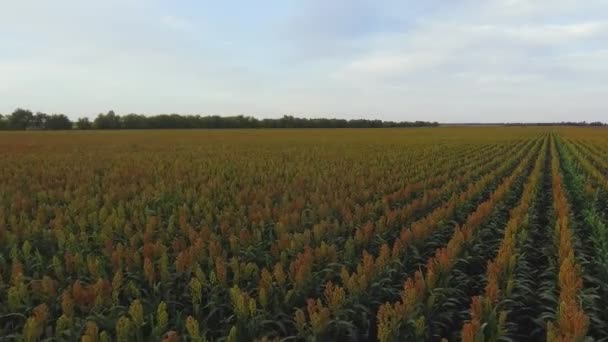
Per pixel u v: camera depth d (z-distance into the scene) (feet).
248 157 111.14
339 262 29.55
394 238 37.27
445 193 57.00
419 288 21.16
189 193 51.11
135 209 43.75
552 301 23.67
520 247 31.78
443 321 23.49
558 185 56.29
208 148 152.25
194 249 26.78
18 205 45.29
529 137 238.48
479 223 35.99
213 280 23.17
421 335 19.57
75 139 228.63
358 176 69.97
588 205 49.32
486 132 326.85
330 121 555.28
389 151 131.13
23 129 480.64
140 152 133.49
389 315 18.71
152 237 32.78
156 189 57.31
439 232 37.14
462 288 27.78
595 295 22.68
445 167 86.74
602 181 60.70
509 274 25.09
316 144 174.29
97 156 116.67
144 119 503.20
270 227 36.81
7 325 20.61
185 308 23.66
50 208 44.06
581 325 16.92
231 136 262.26
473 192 53.62
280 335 21.49
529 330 24.58
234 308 20.54
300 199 45.01
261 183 66.33
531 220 41.27
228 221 38.50
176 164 88.22
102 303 21.34
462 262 29.66
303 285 23.54
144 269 24.39
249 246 30.14
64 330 18.83
